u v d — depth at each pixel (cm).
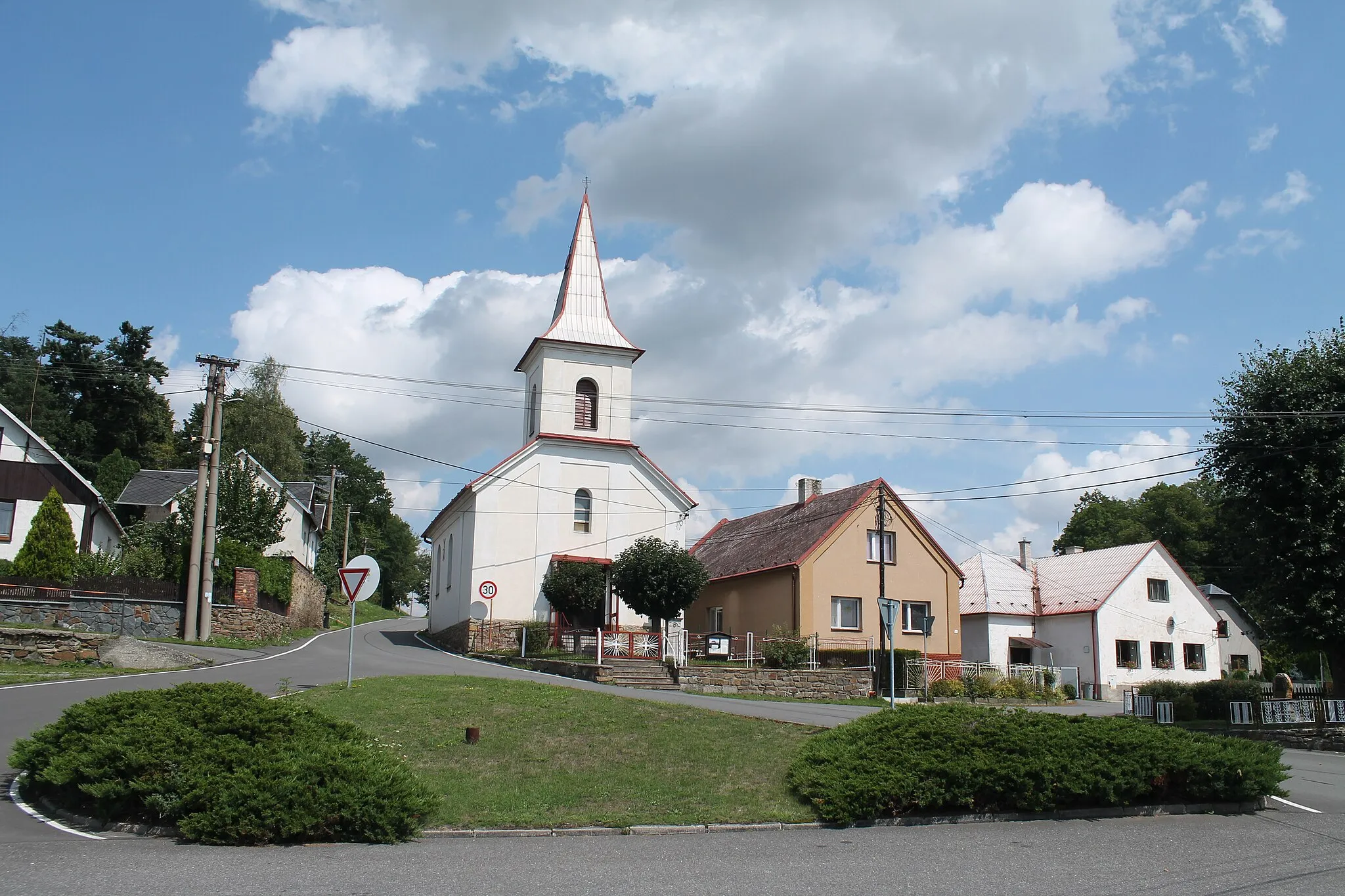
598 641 3069
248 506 4109
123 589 3200
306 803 1072
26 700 1803
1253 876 1059
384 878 934
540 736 1574
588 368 4234
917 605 4291
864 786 1285
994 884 1001
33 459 4075
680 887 947
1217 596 5934
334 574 7306
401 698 1809
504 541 3931
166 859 966
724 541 5428
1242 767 1451
